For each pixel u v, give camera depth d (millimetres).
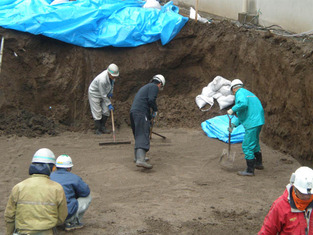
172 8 12430
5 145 9414
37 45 10828
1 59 10289
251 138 7910
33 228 4137
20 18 10508
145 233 5586
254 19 12172
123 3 11570
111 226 5770
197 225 5852
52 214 4227
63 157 5512
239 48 11180
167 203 6648
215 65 11742
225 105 11266
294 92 8945
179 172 8180
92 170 8148
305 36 10070
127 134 10703
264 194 7113
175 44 11719
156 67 11648
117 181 7617
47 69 10828
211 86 11586
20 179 7543
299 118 8852
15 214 4219
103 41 11008
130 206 6500
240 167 8594
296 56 9039
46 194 4199
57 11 10625
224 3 13141
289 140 9297
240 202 6738
